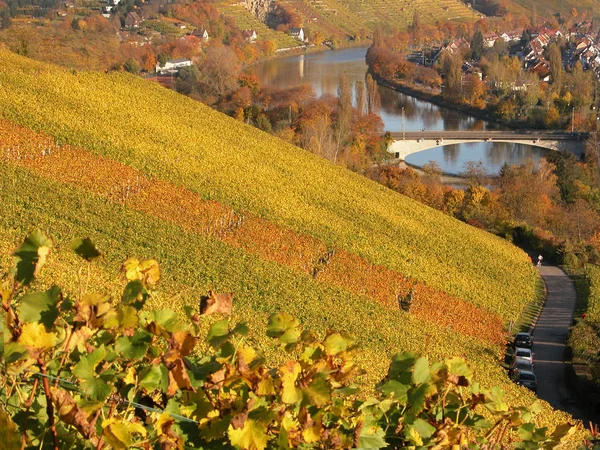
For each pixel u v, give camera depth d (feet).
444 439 26.43
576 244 333.42
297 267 231.50
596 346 209.36
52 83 325.21
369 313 202.39
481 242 310.86
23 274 22.48
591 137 495.41
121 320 23.03
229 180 285.02
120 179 250.57
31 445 22.36
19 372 21.21
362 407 26.32
